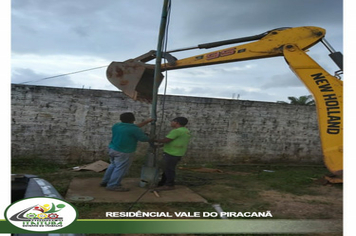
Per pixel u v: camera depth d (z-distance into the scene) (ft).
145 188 18.16
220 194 18.02
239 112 30.45
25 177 9.07
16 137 25.50
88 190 17.22
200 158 29.50
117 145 17.38
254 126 30.81
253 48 18.04
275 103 31.40
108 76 20.18
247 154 30.58
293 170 28.58
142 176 18.54
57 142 26.37
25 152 25.67
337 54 15.93
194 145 29.37
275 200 17.03
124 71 20.20
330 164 14.02
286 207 15.66
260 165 30.35
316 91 15.43
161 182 19.49
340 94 14.97
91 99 27.14
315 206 16.01
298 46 17.06
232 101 30.27
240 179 22.97
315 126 32.22
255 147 30.78
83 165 25.73
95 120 27.22
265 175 24.95
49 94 26.21
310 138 32.07
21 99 25.62
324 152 14.29
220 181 21.94
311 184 21.71
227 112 30.12
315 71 15.97
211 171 26.35
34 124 25.88
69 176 21.43
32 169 23.86
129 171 24.18
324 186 21.12
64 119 26.55
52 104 26.27
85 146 26.96
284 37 17.66
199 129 29.48
